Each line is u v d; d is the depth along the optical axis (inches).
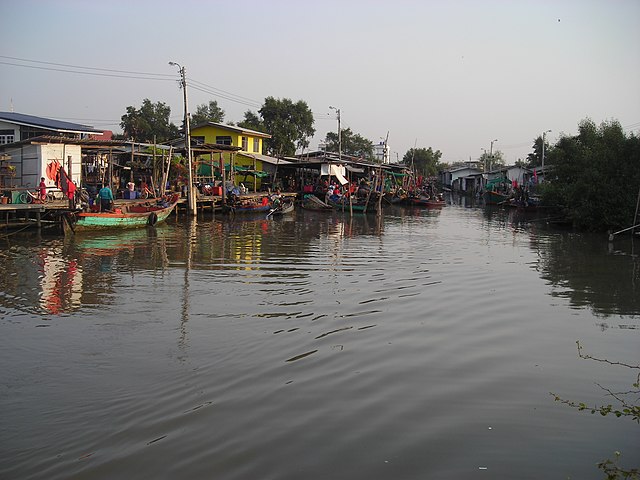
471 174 3833.7
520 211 1957.4
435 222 1513.3
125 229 1103.6
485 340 426.3
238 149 1595.7
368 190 1920.5
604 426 288.2
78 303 526.3
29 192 1031.6
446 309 515.5
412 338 425.1
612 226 1275.8
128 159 1695.4
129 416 292.5
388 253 874.1
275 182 2057.1
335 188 1940.2
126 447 261.4
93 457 253.1
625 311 526.0
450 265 767.7
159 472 241.1
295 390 323.9
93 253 825.5
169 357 379.6
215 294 563.8
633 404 315.0
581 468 248.2
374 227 1326.3
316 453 256.4
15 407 303.9
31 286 598.9
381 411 299.0
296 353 386.3
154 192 1417.3
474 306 530.3
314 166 2038.6
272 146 2628.0
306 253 858.1
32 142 1106.7
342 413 295.7
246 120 2866.6
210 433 273.7
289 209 1657.2
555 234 1232.8
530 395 325.4
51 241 935.0
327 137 3508.9
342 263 765.3
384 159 3125.0
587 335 448.1
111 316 481.1
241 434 272.8
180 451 257.1
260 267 724.7
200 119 2630.4
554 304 548.4
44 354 386.9
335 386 330.3
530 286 633.0
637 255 903.1
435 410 301.9
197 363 367.9
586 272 735.7
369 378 343.6
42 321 467.5
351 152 3649.1
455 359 381.7
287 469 243.3
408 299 550.9
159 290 581.9
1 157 1112.8
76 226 1002.1
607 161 1306.6
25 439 269.4
